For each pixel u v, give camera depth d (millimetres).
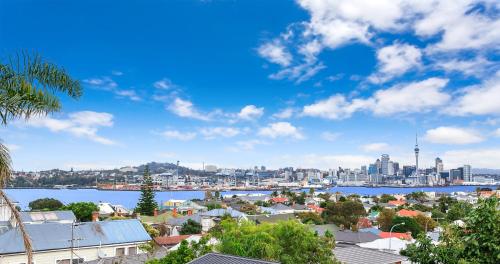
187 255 31578
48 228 44875
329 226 79562
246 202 190000
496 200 14992
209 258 23141
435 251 15586
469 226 15195
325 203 173750
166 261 31453
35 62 16766
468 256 14742
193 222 89375
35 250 40719
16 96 15477
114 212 113375
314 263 33750
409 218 95562
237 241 33938
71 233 45062
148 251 42781
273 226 35781
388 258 37844
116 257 41750
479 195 16734
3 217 45656
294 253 33188
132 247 47188
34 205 114812
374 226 114250
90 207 89562
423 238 16125
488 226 14398
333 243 41812
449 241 15648
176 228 86750
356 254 38688
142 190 131000
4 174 14336
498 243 14328
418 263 16891
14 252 40000
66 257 42969
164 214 115812
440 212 134750
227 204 173625
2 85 16141
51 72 16922
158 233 73750
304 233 33844
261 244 32438
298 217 112688
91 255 44469
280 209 142250
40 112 16312
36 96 16172
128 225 49875
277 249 32750
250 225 37219
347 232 68625
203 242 34531
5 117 15773
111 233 47531
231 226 37531
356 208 121812
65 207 88750
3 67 16266
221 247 33969
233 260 22234
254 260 21953
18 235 41656
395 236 70438
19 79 16234
